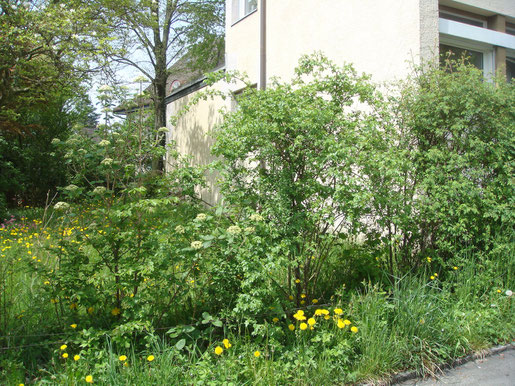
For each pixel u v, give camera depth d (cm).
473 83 462
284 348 323
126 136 407
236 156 377
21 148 1723
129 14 1359
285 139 374
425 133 473
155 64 1577
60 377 285
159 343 314
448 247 438
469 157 454
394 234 404
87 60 1190
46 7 1074
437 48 616
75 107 1736
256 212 370
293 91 414
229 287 348
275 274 370
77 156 375
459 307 403
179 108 1452
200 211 384
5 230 823
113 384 267
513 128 470
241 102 389
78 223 353
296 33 873
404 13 630
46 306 354
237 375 288
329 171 349
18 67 1102
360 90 414
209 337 328
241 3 1105
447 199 442
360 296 373
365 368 316
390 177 384
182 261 324
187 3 1589
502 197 473
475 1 688
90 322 331
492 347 369
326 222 375
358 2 719
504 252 453
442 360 339
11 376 286
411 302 363
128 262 331
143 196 369
